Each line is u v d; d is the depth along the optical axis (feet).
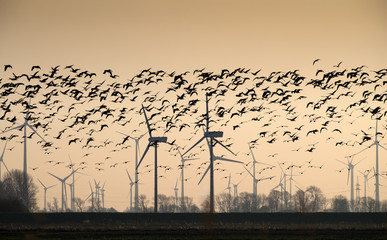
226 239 361.71
